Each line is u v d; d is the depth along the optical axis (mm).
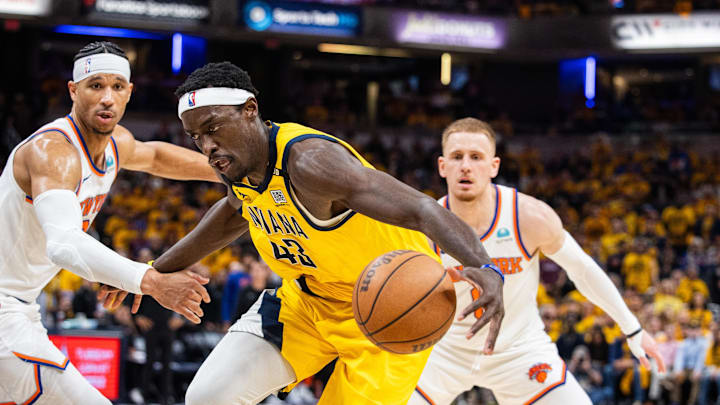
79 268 2609
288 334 2934
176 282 2615
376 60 22312
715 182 16656
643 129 19047
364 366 2818
